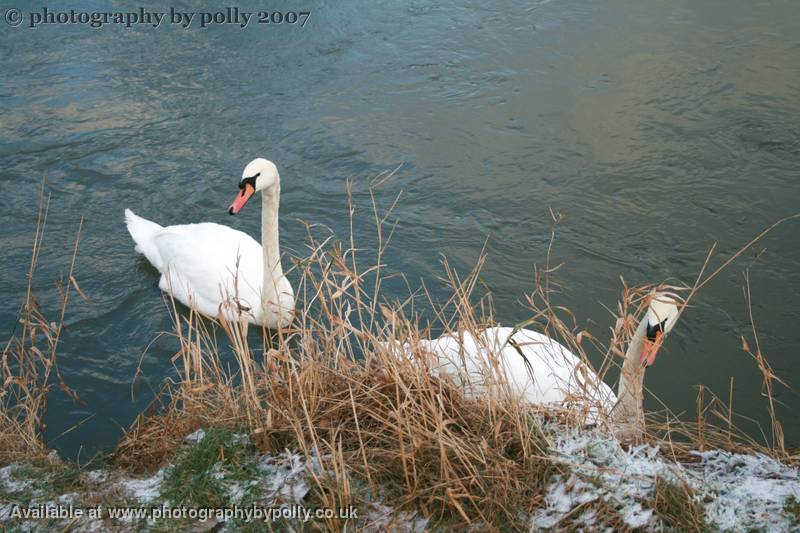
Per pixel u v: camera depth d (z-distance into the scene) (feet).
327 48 43.78
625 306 17.13
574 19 45.93
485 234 31.22
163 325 27.43
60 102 39.22
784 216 31.71
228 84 40.86
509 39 44.24
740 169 34.47
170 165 35.14
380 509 13.37
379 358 16.02
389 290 28.40
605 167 34.88
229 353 26.07
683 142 36.22
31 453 16.39
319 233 31.40
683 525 12.63
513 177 34.45
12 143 36.19
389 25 45.78
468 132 37.32
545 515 13.10
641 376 17.37
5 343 25.81
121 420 23.00
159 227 30.68
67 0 47.98
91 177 34.37
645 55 42.55
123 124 37.76
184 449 15.30
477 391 16.28
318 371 15.83
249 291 27.63
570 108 38.81
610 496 13.09
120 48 43.65
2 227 31.53
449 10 47.11
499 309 27.40
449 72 41.70
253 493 13.78
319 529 13.12
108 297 28.58
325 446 14.60
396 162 35.40
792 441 21.93
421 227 31.63
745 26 44.75
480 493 13.34
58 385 24.14
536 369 21.06
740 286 28.25
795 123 37.04
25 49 43.29
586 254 30.09
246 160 35.47
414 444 13.58
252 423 15.30
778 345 25.58
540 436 14.32
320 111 38.88
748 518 12.73
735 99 38.88
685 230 31.19
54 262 29.96
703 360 25.08
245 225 32.19
